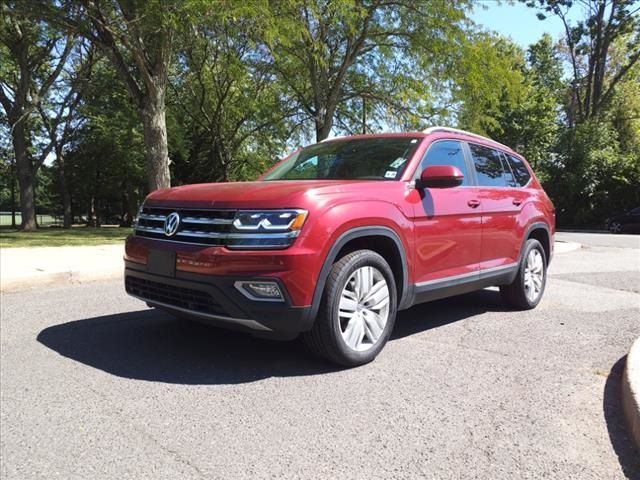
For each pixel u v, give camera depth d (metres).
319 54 19.30
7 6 13.69
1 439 3.00
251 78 24.72
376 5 19.42
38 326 5.40
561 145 33.84
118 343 4.78
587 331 5.38
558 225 34.56
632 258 13.02
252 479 2.60
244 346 4.68
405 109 22.27
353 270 4.04
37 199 59.06
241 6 12.90
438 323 5.68
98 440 2.99
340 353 4.02
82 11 13.57
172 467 2.70
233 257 3.68
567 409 3.44
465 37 19.42
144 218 4.54
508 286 6.20
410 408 3.42
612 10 33.66
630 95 39.25
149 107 15.07
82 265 9.20
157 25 13.02
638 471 2.70
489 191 5.59
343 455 2.83
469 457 2.82
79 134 34.91
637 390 3.28
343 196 4.05
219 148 31.28
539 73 43.75
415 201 4.60
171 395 3.61
